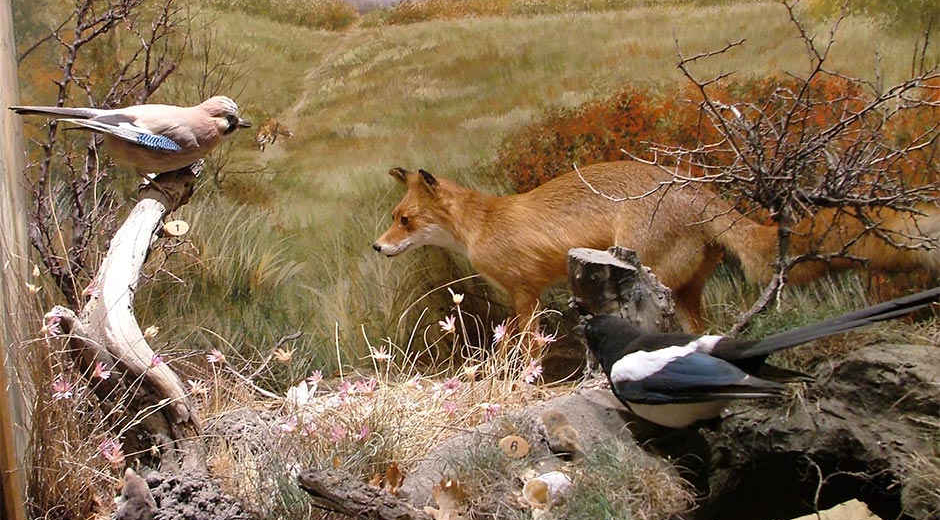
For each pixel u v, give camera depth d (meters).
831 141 3.71
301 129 4.36
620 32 4.23
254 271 4.38
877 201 3.44
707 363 2.60
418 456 3.14
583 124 4.30
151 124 2.82
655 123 4.25
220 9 4.29
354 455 2.98
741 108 4.16
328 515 2.69
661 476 2.87
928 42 4.12
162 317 4.30
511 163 4.34
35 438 2.85
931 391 2.94
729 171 3.50
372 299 4.39
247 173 4.36
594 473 2.85
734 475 3.12
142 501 2.60
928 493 2.82
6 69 3.53
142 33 4.28
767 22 4.17
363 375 4.29
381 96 4.34
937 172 4.07
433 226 4.04
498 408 3.28
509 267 3.97
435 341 4.37
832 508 3.04
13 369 2.85
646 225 3.81
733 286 4.23
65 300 4.02
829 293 3.97
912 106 3.65
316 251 4.40
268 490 2.79
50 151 3.93
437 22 4.29
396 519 2.51
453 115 4.33
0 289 2.70
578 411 3.20
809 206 3.55
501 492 2.84
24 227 3.69
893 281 3.96
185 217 4.30
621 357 2.80
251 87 4.33
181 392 2.99
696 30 4.20
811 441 3.04
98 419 3.07
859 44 4.14
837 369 3.11
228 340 4.34
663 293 3.39
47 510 2.82
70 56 3.98
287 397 3.46
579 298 3.36
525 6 4.25
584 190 3.95
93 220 3.99
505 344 3.95
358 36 4.32
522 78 4.30
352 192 4.38
